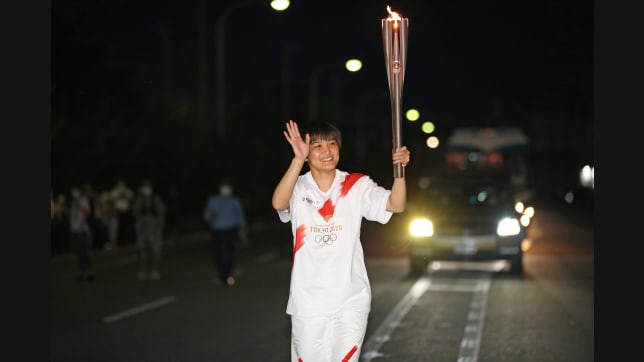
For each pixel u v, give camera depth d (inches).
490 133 1408.7
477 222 695.7
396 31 219.0
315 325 224.4
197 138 1558.8
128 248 1120.2
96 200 1055.6
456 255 688.4
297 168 218.1
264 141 2057.1
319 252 224.4
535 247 1026.1
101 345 408.5
